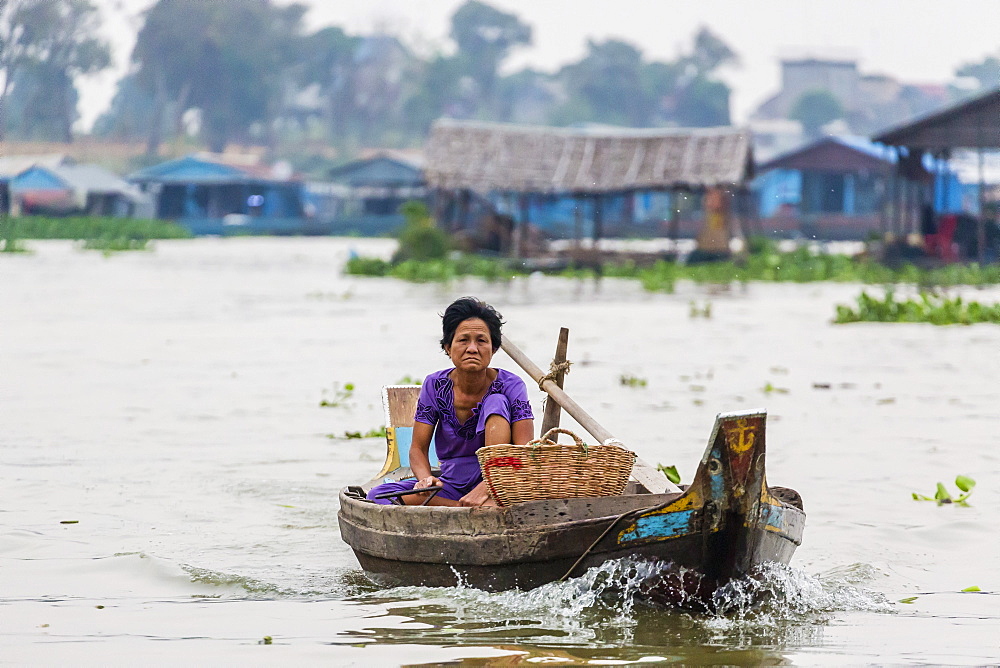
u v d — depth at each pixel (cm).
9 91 19175
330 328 5297
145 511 1962
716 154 10050
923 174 9869
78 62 19425
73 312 6144
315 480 2209
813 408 3067
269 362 4072
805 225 15538
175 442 2603
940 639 1327
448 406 1628
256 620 1400
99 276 9350
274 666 1235
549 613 1427
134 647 1300
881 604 1466
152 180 18925
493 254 10675
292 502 2039
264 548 1747
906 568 1636
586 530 1419
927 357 4238
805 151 15712
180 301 6969
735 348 4562
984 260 9188
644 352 4406
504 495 1454
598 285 9100
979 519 1897
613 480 1463
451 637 1327
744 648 1292
